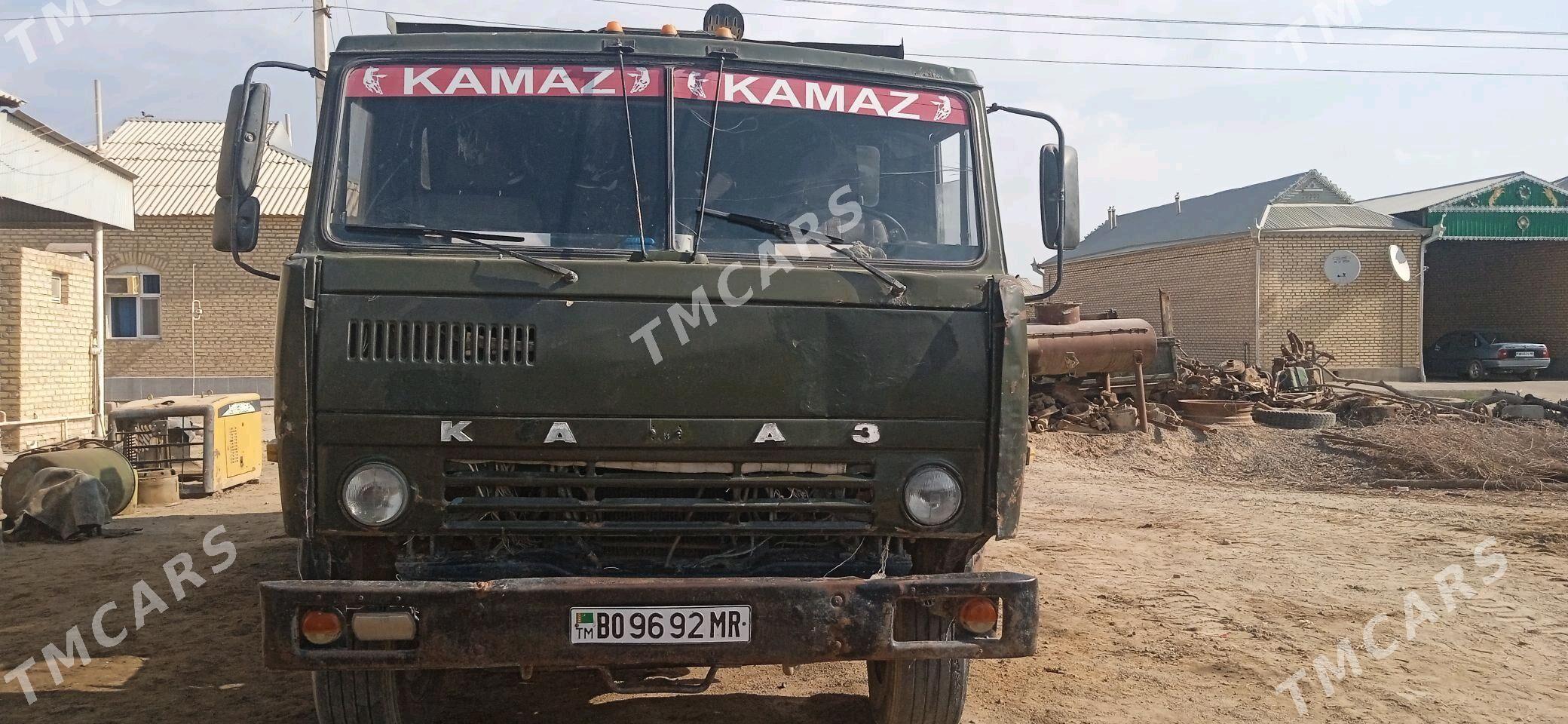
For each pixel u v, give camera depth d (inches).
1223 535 353.1
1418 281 1092.5
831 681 202.2
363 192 149.3
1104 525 376.2
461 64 155.8
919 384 139.9
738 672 207.5
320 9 661.9
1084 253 1430.9
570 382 134.9
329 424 132.6
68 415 549.6
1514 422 577.6
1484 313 1379.2
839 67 164.2
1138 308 1302.9
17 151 468.8
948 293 141.4
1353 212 1138.0
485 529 135.3
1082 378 629.9
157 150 1032.8
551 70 156.9
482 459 134.8
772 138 159.0
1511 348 1184.2
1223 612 253.3
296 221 911.0
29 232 800.3
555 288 135.6
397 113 152.9
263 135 152.1
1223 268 1137.4
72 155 512.4
